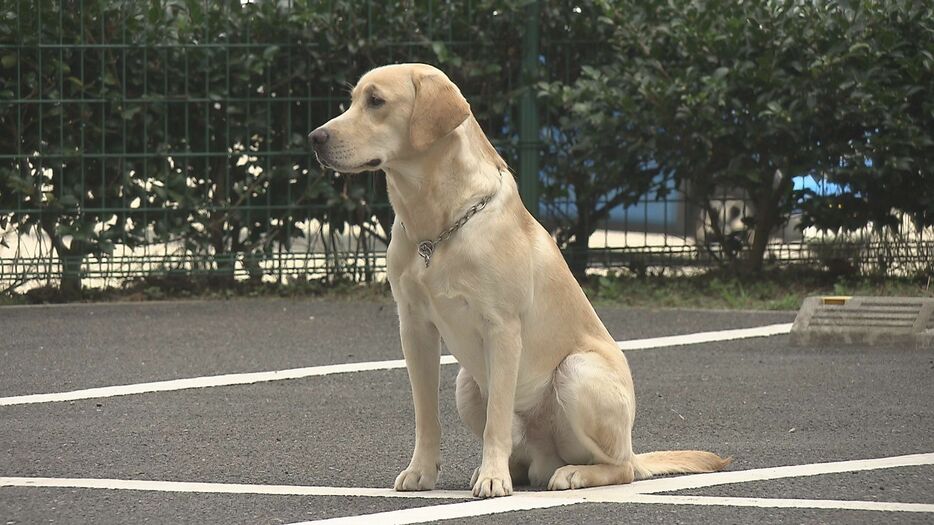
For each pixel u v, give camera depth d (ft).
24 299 49.47
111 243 50.44
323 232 52.49
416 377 23.29
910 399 31.53
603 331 24.30
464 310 22.45
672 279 52.39
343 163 22.31
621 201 53.21
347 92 51.37
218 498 22.52
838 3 49.70
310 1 50.39
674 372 35.58
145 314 46.65
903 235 51.55
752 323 43.70
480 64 51.29
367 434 28.32
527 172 51.65
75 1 50.16
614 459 23.34
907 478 23.58
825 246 52.49
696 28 48.80
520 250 22.56
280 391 33.30
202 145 51.47
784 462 25.20
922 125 48.70
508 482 22.38
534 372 23.21
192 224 51.49
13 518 21.18
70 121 50.44
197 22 50.37
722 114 48.26
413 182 22.38
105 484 23.66
